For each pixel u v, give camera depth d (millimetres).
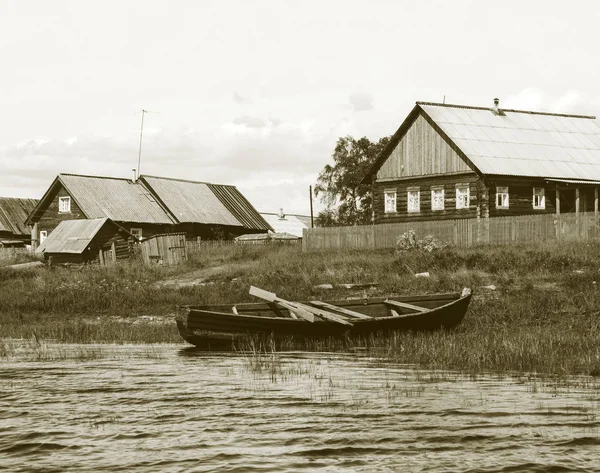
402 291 33344
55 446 10727
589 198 53719
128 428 11773
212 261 48750
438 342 21703
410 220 55156
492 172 50500
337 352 22203
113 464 9836
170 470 9531
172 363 19625
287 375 17188
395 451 10281
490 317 27906
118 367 18812
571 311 27828
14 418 12578
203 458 10031
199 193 74250
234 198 77375
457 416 12344
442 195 53469
